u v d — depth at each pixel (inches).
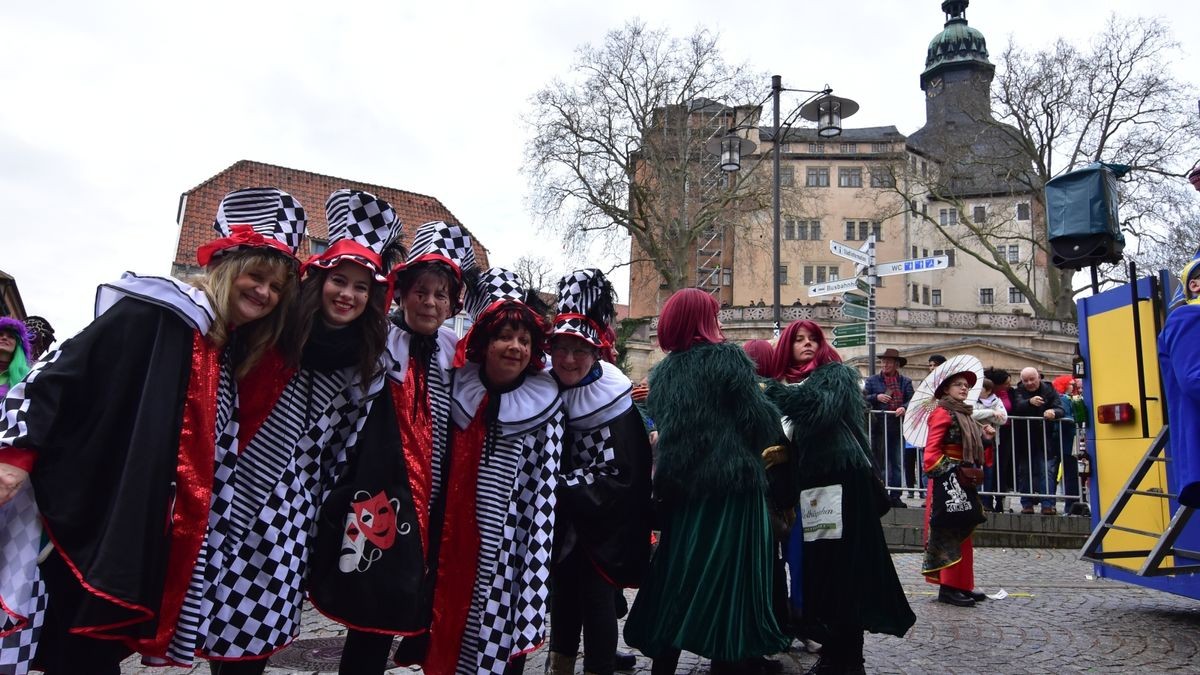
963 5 2760.8
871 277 457.4
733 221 1521.9
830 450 154.3
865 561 153.5
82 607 88.5
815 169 2500.0
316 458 108.1
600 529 134.6
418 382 118.9
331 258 107.6
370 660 109.7
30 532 90.4
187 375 97.3
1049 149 1434.5
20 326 245.0
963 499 225.6
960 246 1617.9
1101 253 255.4
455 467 123.9
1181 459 147.8
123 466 91.2
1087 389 247.3
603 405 136.3
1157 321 220.4
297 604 103.7
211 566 98.5
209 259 104.7
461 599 120.4
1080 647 184.2
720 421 141.7
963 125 1700.3
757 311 1508.4
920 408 244.1
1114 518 217.5
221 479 101.0
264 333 103.5
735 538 139.9
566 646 143.9
